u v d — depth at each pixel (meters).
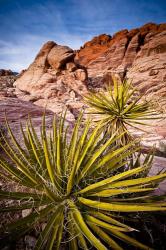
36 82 28.70
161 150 11.99
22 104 7.94
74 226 1.74
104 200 1.86
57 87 27.19
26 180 2.08
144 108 4.04
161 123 18.61
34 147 2.17
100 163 2.09
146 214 2.33
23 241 1.98
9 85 31.52
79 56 65.75
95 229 1.68
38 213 1.74
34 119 6.16
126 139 3.79
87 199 1.79
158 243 2.30
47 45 32.56
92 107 4.15
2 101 7.88
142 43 47.28
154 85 29.80
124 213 2.15
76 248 1.60
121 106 3.91
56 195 1.86
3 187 2.79
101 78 40.97
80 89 29.22
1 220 2.22
